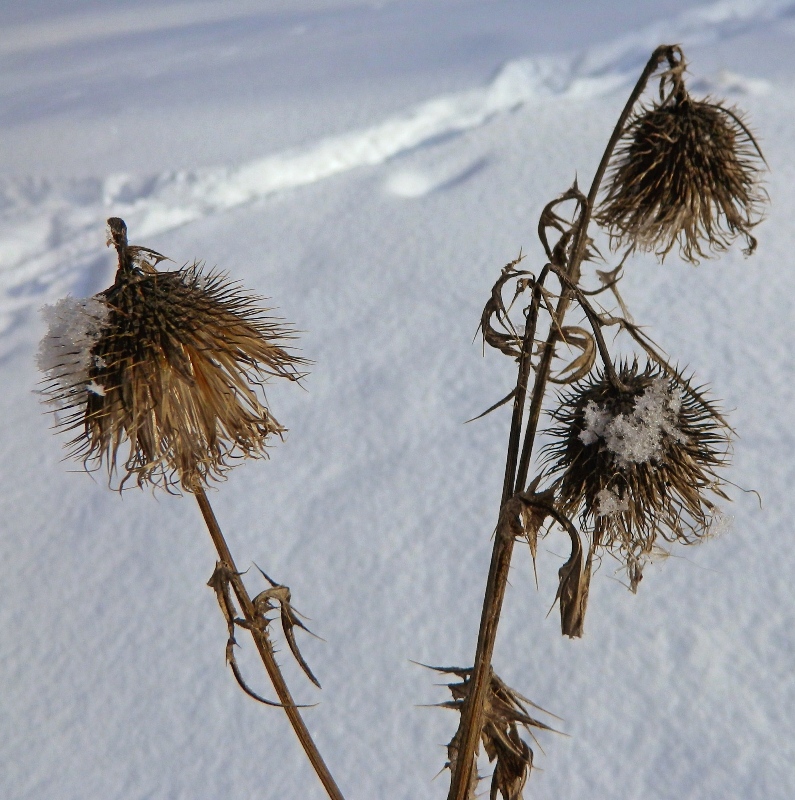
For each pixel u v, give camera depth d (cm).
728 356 68
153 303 25
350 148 111
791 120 98
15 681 56
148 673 55
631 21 140
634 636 51
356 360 75
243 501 65
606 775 46
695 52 124
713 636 50
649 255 80
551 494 27
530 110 112
